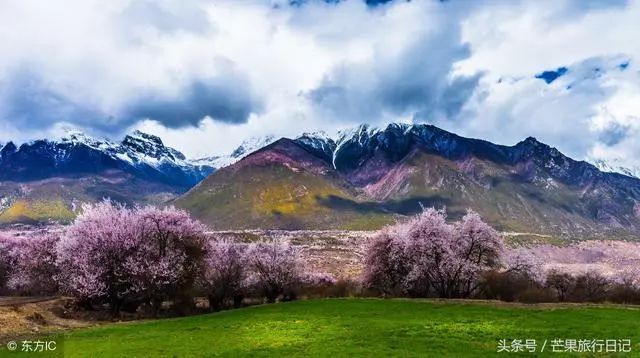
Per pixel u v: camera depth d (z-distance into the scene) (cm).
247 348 3306
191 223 6388
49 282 7288
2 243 7775
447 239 6838
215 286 6662
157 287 5909
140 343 3538
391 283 7256
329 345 3300
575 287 7162
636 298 6456
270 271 7156
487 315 4331
